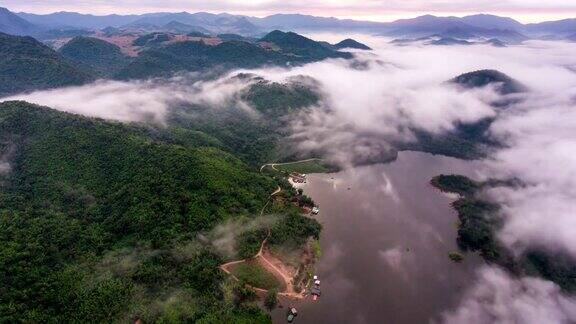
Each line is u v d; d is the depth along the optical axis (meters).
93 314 177.38
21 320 166.25
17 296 176.00
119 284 192.38
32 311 171.38
